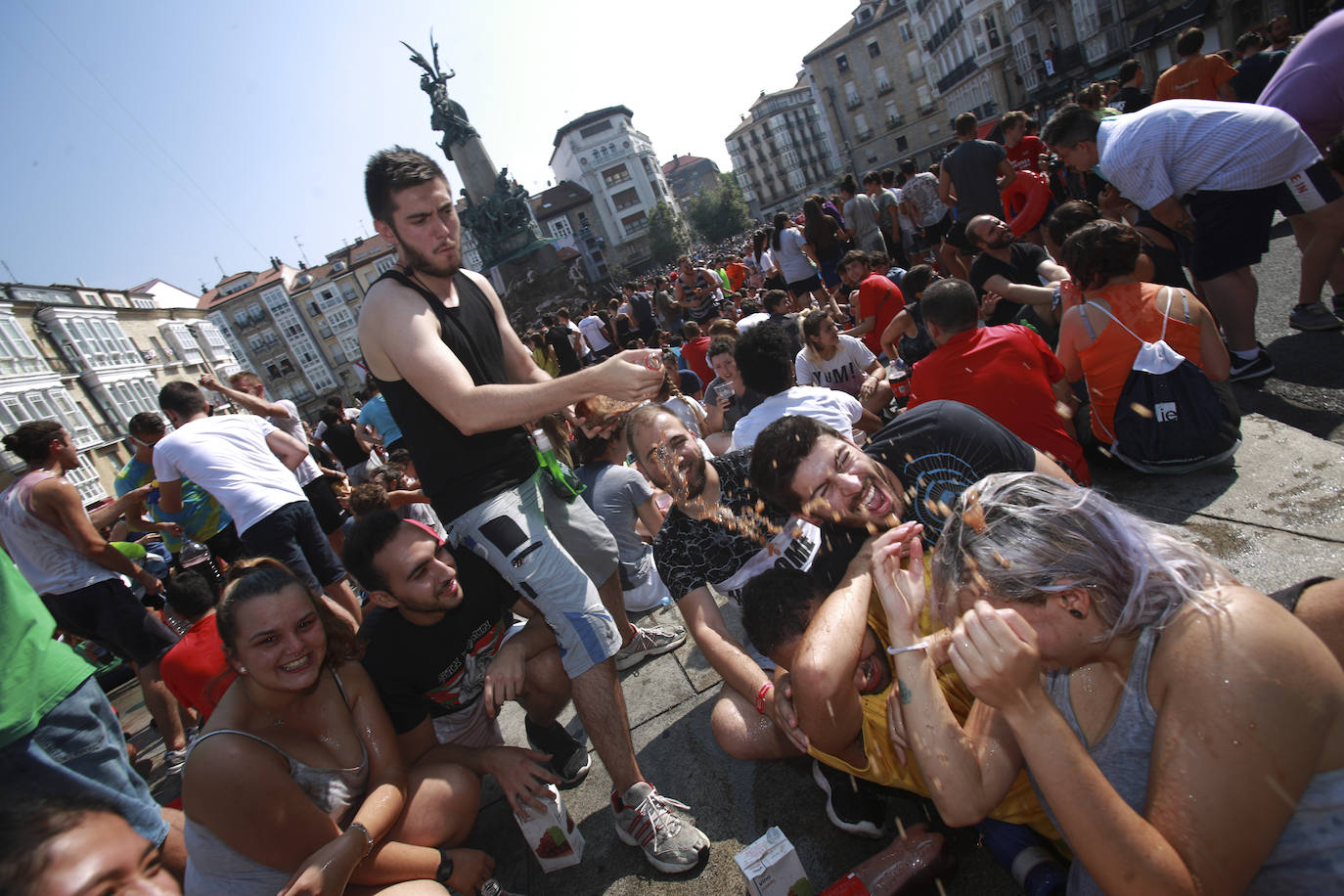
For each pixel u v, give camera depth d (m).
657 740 2.53
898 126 60.56
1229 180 3.28
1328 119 3.87
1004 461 2.02
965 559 1.18
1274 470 2.57
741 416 4.39
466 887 2.00
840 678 1.54
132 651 3.62
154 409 39.19
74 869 0.87
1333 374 3.30
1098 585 1.07
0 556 1.98
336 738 2.00
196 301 65.69
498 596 2.30
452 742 2.27
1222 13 24.22
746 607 1.89
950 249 6.61
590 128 83.00
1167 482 2.75
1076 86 32.94
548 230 83.19
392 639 2.17
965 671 1.11
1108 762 1.17
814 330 4.37
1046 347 2.74
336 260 65.25
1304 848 0.99
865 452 2.14
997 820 1.58
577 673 2.03
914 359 4.58
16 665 1.92
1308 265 3.72
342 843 1.75
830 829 1.91
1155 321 2.64
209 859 1.76
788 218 8.75
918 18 46.75
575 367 10.70
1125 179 3.60
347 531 2.09
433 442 1.96
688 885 1.89
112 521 4.15
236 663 1.81
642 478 3.38
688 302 12.30
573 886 2.04
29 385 30.67
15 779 1.91
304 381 65.69
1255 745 0.94
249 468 3.60
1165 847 0.99
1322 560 2.06
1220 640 0.99
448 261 1.92
